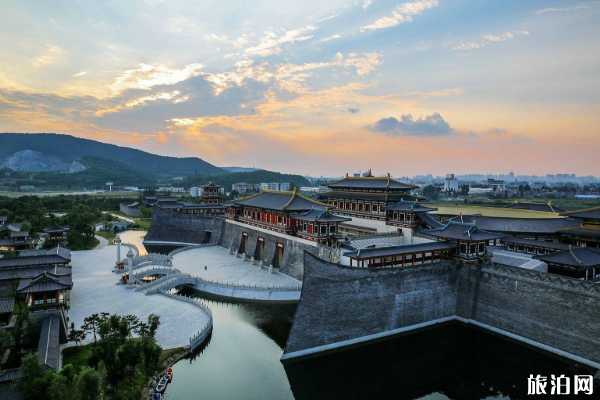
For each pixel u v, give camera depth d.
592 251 57.16
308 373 49.44
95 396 32.62
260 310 65.62
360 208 93.56
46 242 101.88
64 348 48.00
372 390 45.78
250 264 90.81
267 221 92.62
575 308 47.47
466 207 103.88
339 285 52.28
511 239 75.69
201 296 72.62
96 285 74.31
